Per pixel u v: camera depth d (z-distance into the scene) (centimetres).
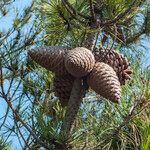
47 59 156
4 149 184
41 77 195
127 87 173
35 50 156
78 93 163
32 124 169
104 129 170
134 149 182
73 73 154
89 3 171
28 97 190
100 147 171
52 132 167
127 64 163
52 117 183
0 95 173
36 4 202
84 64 152
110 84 152
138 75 175
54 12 183
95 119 171
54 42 196
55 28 186
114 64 161
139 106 170
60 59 157
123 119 170
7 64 197
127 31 226
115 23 173
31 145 178
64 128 163
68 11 173
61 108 182
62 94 166
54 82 166
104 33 193
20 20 212
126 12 172
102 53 162
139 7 187
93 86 154
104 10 179
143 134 167
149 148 164
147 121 168
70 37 192
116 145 188
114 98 151
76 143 163
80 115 177
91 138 166
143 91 170
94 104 183
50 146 164
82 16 174
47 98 188
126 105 170
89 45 169
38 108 183
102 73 154
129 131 181
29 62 202
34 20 211
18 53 203
